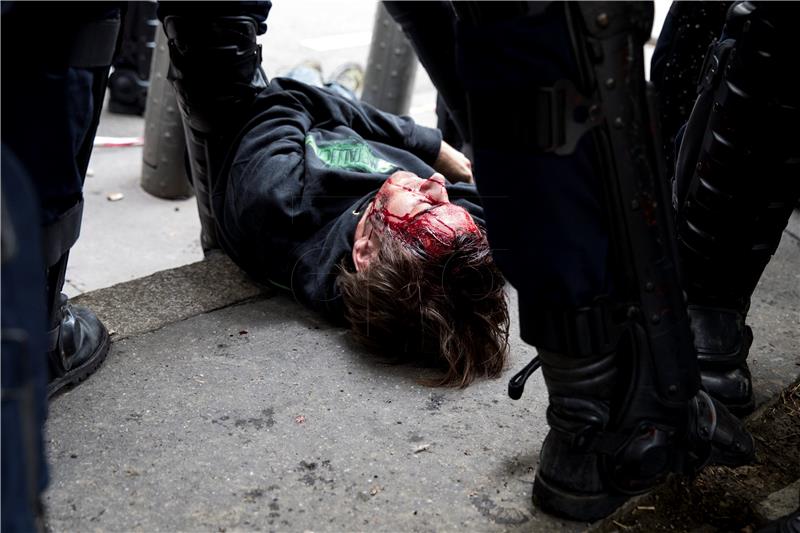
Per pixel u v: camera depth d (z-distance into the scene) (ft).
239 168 6.49
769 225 4.82
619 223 3.67
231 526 4.34
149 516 4.38
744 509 4.71
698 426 4.33
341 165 6.49
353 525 4.37
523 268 3.73
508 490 4.62
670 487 4.81
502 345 5.64
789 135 4.48
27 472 2.56
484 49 3.47
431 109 14.05
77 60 3.93
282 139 6.59
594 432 4.08
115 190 11.36
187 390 5.30
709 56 4.84
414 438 4.99
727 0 5.91
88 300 6.15
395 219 5.62
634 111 3.53
